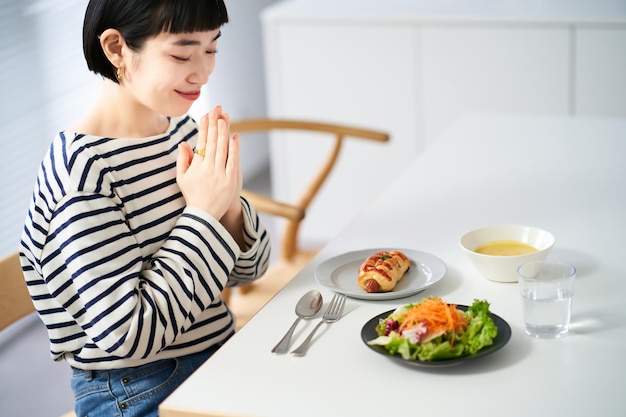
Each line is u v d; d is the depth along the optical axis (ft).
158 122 4.35
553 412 2.89
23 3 8.75
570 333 3.42
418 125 9.92
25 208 8.93
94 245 3.65
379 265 3.86
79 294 3.63
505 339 3.24
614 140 6.03
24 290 4.44
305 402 3.02
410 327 3.21
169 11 3.63
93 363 3.99
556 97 9.35
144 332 3.59
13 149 8.71
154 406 4.03
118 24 3.75
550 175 5.40
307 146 10.37
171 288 3.70
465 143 6.21
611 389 3.01
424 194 5.22
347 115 10.12
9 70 8.65
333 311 3.69
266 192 12.50
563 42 9.11
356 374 3.19
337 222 10.67
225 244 3.86
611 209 4.77
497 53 9.36
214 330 4.28
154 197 4.03
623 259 4.10
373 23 9.63
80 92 9.59
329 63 9.95
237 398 3.07
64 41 9.31
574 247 4.28
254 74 13.20
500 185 5.28
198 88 3.91
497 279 3.92
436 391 3.05
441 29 9.45
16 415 7.48
